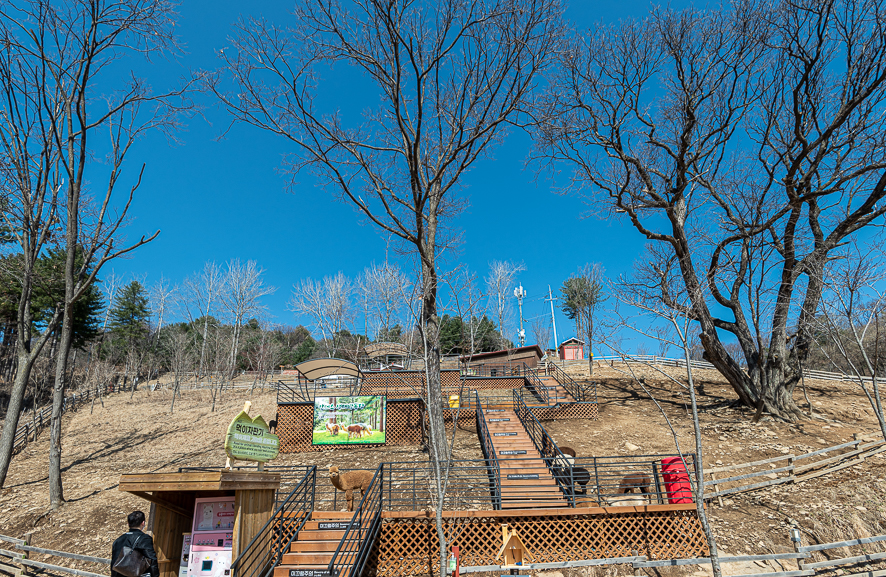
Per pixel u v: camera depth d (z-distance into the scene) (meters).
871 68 14.94
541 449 15.19
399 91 13.50
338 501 12.43
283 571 7.93
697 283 11.52
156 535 7.21
